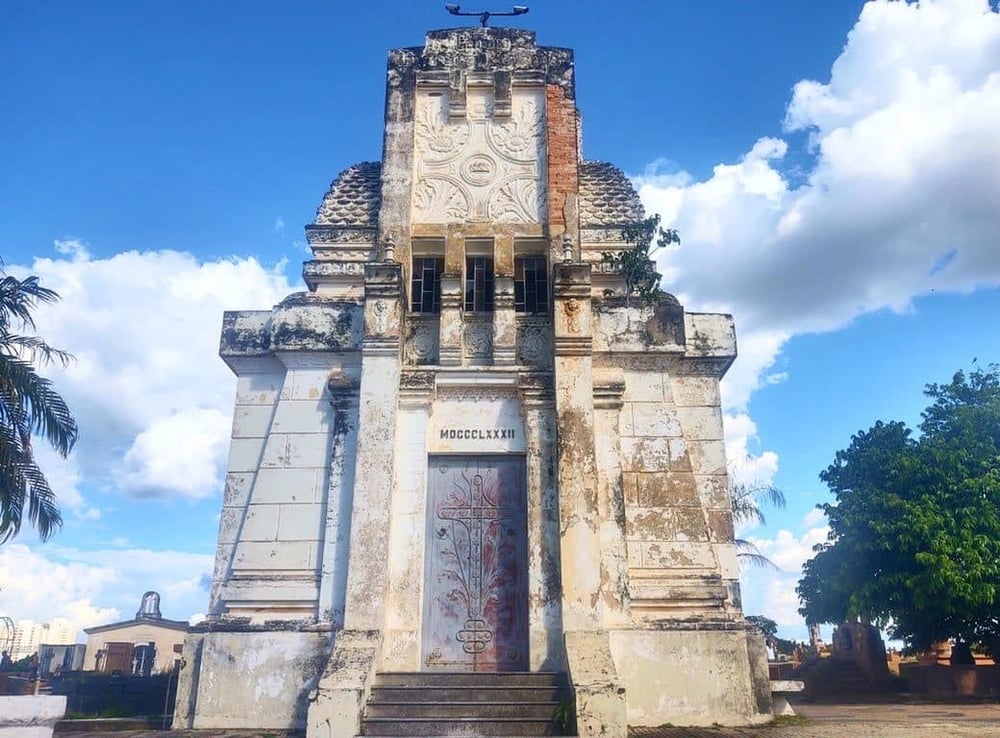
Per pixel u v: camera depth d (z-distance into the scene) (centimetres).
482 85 1730
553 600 1323
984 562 1894
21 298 1669
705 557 1380
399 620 1322
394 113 1694
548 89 1716
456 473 1448
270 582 1359
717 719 1260
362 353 1463
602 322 1512
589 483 1358
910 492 2102
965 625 2016
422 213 1634
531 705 1152
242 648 1303
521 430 1457
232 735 1202
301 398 1475
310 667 1289
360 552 1327
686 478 1431
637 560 1379
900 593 2002
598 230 1723
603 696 1108
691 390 1527
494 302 1541
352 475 1414
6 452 1608
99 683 1709
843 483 2288
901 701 2022
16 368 1648
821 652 3441
